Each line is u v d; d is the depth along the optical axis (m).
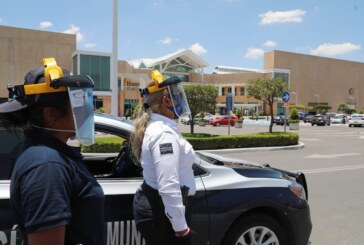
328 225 5.68
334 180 9.42
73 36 66.56
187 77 95.06
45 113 1.52
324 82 106.06
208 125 48.12
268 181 3.46
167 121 2.49
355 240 5.05
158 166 2.33
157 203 2.43
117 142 5.63
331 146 19.56
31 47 63.69
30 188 1.33
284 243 3.51
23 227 1.43
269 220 3.41
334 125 53.00
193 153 2.54
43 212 1.31
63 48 65.81
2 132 2.79
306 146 19.52
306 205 3.62
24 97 1.50
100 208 1.55
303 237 3.57
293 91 99.38
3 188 2.56
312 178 9.72
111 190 2.85
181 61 93.44
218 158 3.98
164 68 91.12
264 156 14.73
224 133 32.38
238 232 3.27
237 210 3.20
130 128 3.15
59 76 1.51
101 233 1.56
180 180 2.46
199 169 3.27
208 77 97.25
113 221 2.78
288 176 3.90
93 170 4.09
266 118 64.62
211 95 18.95
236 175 3.39
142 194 2.54
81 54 52.72
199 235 3.07
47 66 1.54
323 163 12.68
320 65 104.75
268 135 17.83
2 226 2.44
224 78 95.00
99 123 3.08
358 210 6.52
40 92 1.49
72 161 1.50
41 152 1.42
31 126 1.53
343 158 14.16
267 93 21.83
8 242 2.44
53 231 1.32
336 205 6.85
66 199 1.40
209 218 3.09
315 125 51.44
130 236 2.82
